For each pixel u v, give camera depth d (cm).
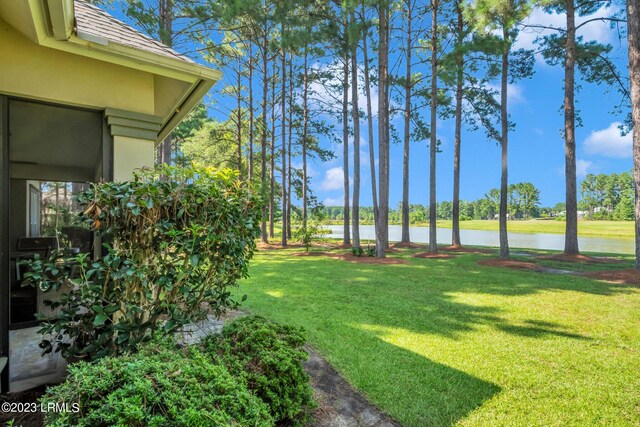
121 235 243
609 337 398
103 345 241
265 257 1214
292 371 216
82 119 284
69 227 284
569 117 1186
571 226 1195
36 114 267
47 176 273
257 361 220
